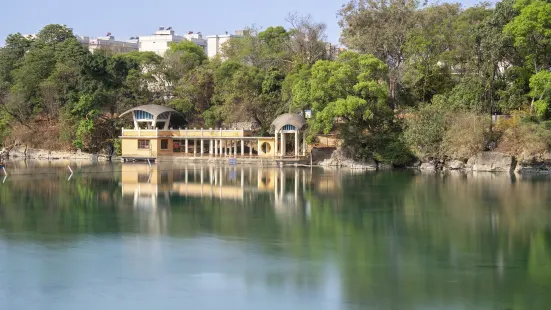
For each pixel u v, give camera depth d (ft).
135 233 143.33
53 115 397.80
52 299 97.60
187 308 93.66
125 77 409.69
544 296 97.71
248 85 356.59
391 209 174.60
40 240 136.05
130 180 250.37
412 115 301.02
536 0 277.85
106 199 195.72
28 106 404.36
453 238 136.87
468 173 268.82
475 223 153.28
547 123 270.05
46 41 480.64
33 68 404.57
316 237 138.62
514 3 285.64
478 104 287.07
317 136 338.54
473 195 199.52
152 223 155.02
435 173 271.08
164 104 398.83
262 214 167.73
